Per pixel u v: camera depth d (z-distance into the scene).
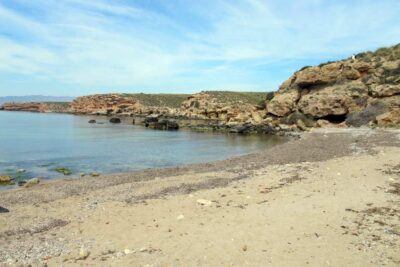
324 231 11.83
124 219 14.51
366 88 70.94
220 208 15.41
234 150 44.41
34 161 35.12
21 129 75.56
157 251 10.76
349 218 13.02
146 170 29.45
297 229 12.09
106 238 12.26
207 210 15.20
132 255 10.49
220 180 22.66
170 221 13.86
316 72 79.12
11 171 29.81
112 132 70.50
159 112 140.25
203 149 45.41
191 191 19.86
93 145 48.84
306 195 16.70
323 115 72.12
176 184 21.78
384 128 55.06
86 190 21.72
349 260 9.70
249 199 16.84
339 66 78.44
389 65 70.69
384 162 24.55
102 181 24.61
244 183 21.03
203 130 75.88
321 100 72.38
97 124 95.81
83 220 14.64
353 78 75.25
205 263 9.80
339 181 19.34
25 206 17.62
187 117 116.44
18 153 40.41
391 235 11.38
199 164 31.39
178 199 17.64
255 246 10.83
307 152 34.38
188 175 25.52
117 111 155.75
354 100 70.19
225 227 12.68
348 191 16.94
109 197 19.00
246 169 26.98
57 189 22.03
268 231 12.02
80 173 29.27
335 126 67.75
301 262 9.66
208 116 112.75
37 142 51.44
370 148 33.59
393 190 16.83
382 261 9.62
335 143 40.41
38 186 23.53
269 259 9.90
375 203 14.78
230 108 107.12
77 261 10.23
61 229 13.46
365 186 17.77
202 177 24.09
